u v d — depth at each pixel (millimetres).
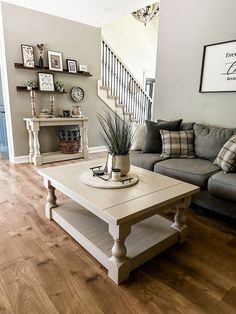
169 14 3154
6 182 3043
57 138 4461
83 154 4477
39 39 3900
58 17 4055
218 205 2096
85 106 4770
